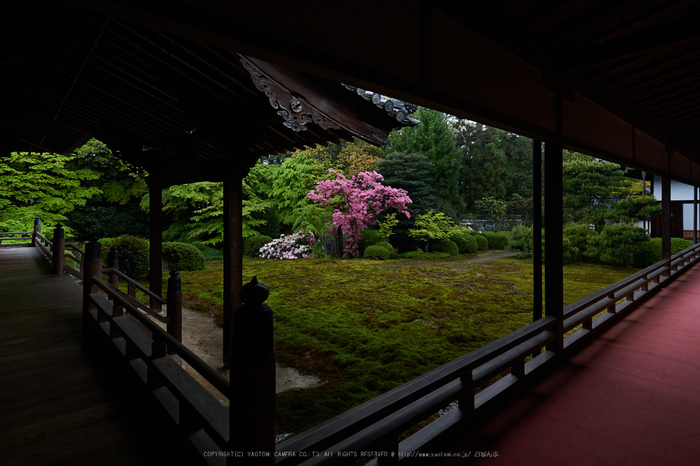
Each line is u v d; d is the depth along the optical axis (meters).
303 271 10.74
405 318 5.99
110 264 5.84
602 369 3.24
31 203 13.70
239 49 1.31
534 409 2.56
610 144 4.30
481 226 21.17
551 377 3.08
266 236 15.33
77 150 13.88
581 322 3.74
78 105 5.37
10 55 3.20
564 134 3.32
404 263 12.78
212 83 3.76
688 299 5.77
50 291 5.72
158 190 6.46
